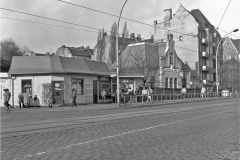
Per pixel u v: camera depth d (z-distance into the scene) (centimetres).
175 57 5447
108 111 2325
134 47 5425
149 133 1096
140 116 1802
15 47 6475
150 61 4922
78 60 3192
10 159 689
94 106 2852
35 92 2922
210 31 6994
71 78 3014
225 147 827
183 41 6619
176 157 709
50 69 2900
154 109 2459
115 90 3534
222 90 5988
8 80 2983
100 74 3309
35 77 2934
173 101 3706
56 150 789
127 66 5122
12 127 1302
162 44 5581
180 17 6706
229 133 1073
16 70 2962
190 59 6512
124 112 2159
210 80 6844
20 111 2419
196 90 4959
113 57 5753
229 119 1562
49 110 2455
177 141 927
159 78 4947
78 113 2142
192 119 1578
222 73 7719
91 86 3228
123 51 5591
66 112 2295
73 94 2797
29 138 991
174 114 1914
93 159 689
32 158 698
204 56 6625
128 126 1306
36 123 1457
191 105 2994
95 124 1397
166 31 6888
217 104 3084
